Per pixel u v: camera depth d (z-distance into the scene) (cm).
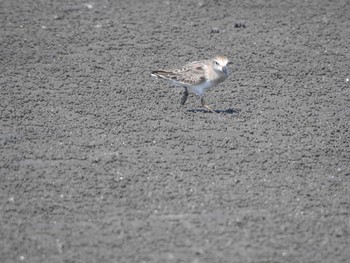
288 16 2491
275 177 1495
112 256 1205
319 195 1428
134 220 1319
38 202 1376
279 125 1745
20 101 1828
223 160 1562
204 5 2573
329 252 1234
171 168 1518
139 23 2391
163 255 1209
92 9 2506
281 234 1284
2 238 1255
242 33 2330
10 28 2311
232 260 1200
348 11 2555
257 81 1998
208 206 1369
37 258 1200
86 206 1366
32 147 1600
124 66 2066
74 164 1527
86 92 1895
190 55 2144
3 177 1464
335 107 1856
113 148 1605
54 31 2302
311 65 2114
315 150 1627
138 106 1825
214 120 1761
